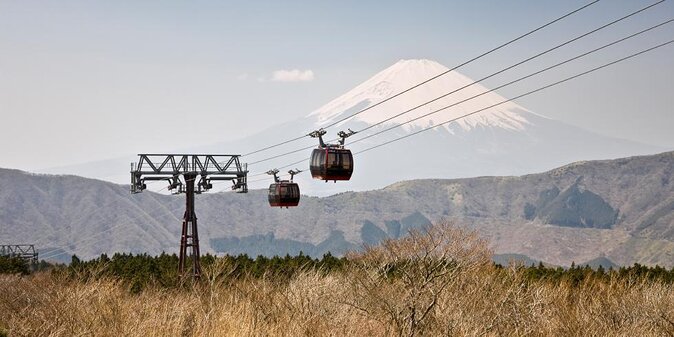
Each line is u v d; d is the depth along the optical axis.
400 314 31.47
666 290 35.62
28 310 35.53
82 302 35.47
